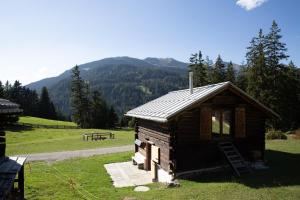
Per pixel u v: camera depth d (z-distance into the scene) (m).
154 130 20.53
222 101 18.48
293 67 67.38
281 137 31.03
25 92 128.75
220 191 13.62
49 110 118.38
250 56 51.00
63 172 20.73
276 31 46.44
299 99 55.28
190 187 14.95
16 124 68.00
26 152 32.88
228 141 18.56
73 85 86.81
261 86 46.38
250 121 19.33
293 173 16.39
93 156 28.73
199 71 62.72
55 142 42.94
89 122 88.44
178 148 17.30
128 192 15.50
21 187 13.09
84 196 14.70
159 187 16.25
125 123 108.19
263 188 13.79
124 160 25.59
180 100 19.56
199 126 17.83
